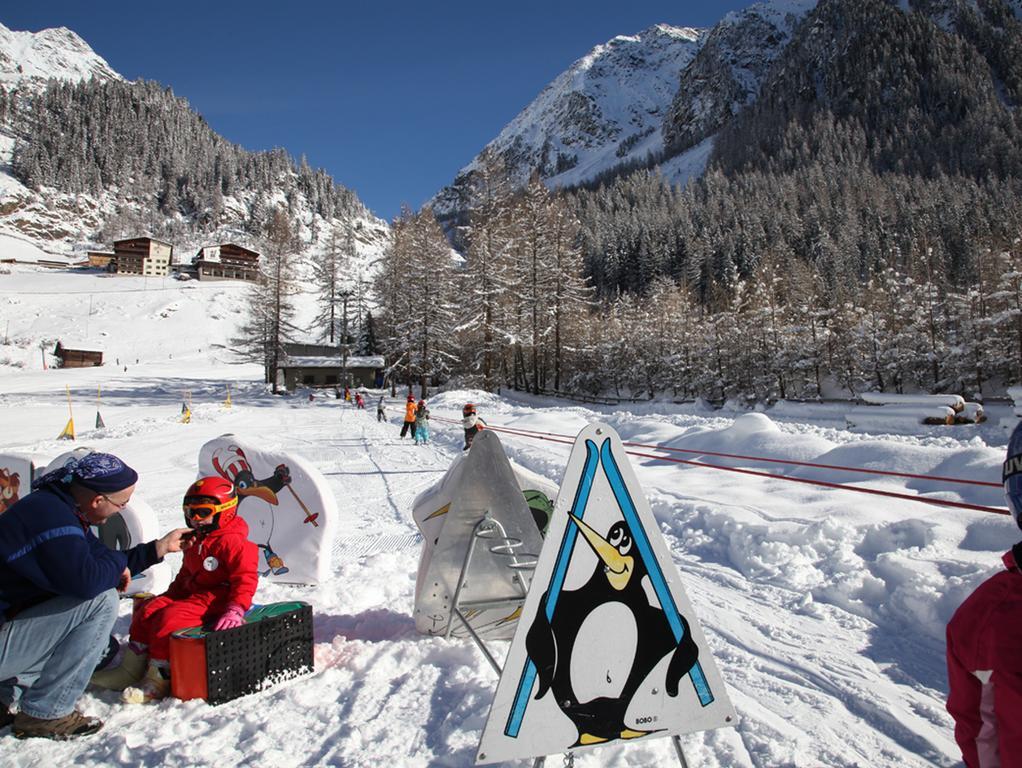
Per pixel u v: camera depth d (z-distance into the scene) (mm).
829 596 4699
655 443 13828
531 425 21281
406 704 3195
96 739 2930
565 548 2131
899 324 44812
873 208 118188
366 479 12125
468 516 3746
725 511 6797
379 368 72125
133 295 122125
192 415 35906
